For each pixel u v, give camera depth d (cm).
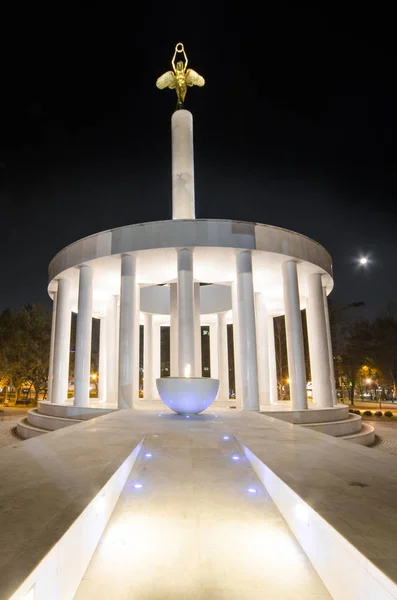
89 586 313
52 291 2333
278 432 884
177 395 1251
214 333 3178
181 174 1881
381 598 229
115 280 2123
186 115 1950
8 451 634
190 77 2023
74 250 1842
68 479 456
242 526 430
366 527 307
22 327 4006
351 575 269
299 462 559
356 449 664
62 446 680
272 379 2644
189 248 1616
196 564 348
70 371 4844
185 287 1577
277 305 2748
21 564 238
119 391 1605
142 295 2686
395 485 436
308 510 366
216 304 2773
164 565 347
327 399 1861
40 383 4088
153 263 1802
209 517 454
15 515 332
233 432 885
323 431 1539
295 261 1791
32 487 422
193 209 1870
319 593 304
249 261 1658
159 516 457
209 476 598
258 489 544
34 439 757
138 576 328
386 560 246
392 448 1565
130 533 413
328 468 520
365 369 5219
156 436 848
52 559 262
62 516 329
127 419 1154
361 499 383
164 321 3030
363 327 5006
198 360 1978
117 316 2505
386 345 4769
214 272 1989
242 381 1602
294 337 1730
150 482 573
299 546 385
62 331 2014
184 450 737
